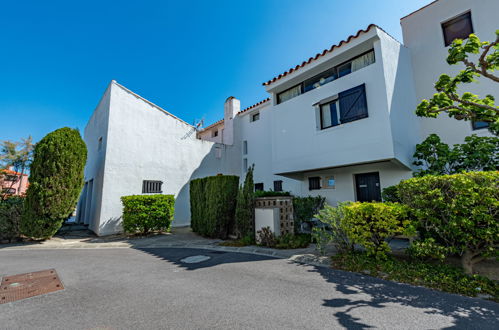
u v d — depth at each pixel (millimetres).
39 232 8469
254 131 15789
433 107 5523
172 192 12703
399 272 4191
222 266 5102
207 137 20719
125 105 11422
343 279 4113
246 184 8180
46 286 3996
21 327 2617
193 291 3635
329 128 8453
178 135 13469
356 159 7574
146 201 9727
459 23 8125
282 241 6773
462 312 2832
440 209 4160
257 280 4113
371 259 4910
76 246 7953
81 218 15625
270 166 14148
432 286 3639
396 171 8125
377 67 7488
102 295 3545
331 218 5656
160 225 9836
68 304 3232
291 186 12234
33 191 8453
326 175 10266
